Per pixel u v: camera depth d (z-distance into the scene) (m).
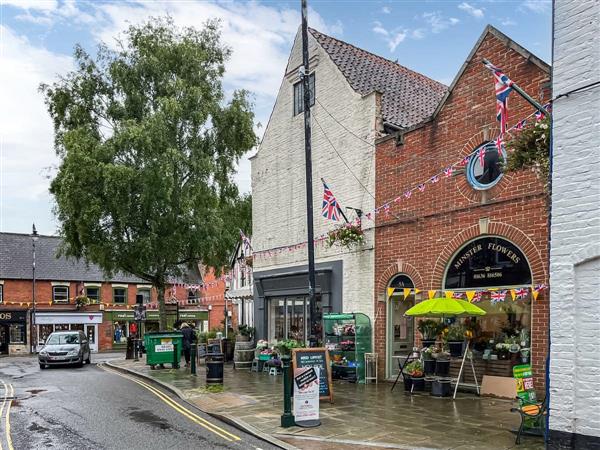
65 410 11.14
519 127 9.19
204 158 21.27
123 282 42.06
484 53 11.80
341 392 12.21
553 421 6.64
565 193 6.77
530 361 10.48
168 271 23.67
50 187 20.66
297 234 17.97
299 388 9.12
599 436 6.21
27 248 40.34
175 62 21.86
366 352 14.05
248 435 8.77
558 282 6.73
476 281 11.65
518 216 10.78
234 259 27.53
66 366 23.38
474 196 11.70
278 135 19.30
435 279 12.48
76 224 19.56
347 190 15.62
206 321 44.53
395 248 13.72
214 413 10.37
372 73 17.19
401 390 12.41
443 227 12.39
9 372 20.66
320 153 16.91
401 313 14.03
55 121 21.22
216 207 22.61
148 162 19.72
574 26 6.85
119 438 8.60
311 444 7.93
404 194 12.53
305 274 17.06
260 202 20.28
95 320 40.41
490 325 11.73
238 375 16.11
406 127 15.03
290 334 18.19
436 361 11.69
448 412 9.83
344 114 15.91
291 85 18.66
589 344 6.39
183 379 15.77
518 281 10.81
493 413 9.67
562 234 6.75
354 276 15.05
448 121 12.54
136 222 20.59
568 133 6.80
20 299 38.31
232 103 22.67
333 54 17.00
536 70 10.76
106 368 22.08
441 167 12.62
